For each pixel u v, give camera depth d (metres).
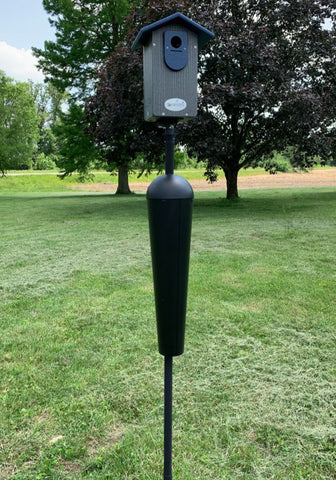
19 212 12.10
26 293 4.10
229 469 1.73
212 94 9.35
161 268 1.41
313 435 1.90
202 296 3.86
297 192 17.81
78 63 18.61
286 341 2.88
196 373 2.49
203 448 1.86
